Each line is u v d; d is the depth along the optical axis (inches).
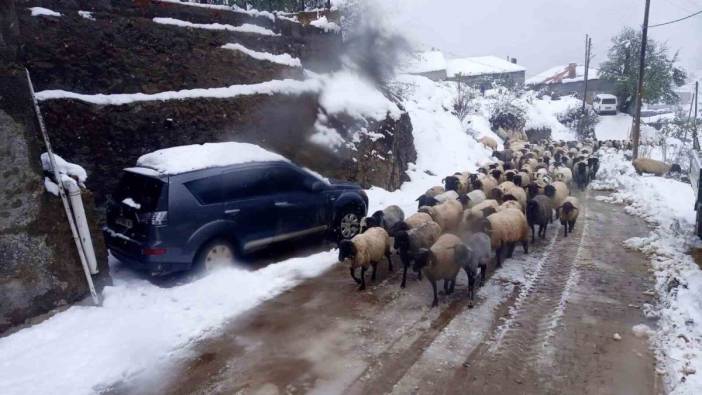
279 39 511.8
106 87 352.5
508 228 316.5
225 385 182.2
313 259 321.1
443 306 252.8
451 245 257.4
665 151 995.9
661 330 220.4
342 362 197.3
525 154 792.3
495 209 355.6
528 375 186.9
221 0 748.6
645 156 999.6
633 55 2119.8
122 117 348.8
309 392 177.0
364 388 178.9
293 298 263.1
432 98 1085.1
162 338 215.0
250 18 478.3
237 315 241.0
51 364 192.5
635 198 555.2
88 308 237.8
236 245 298.8
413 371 190.1
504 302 257.8
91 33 343.9
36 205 227.5
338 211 361.7
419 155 734.5
